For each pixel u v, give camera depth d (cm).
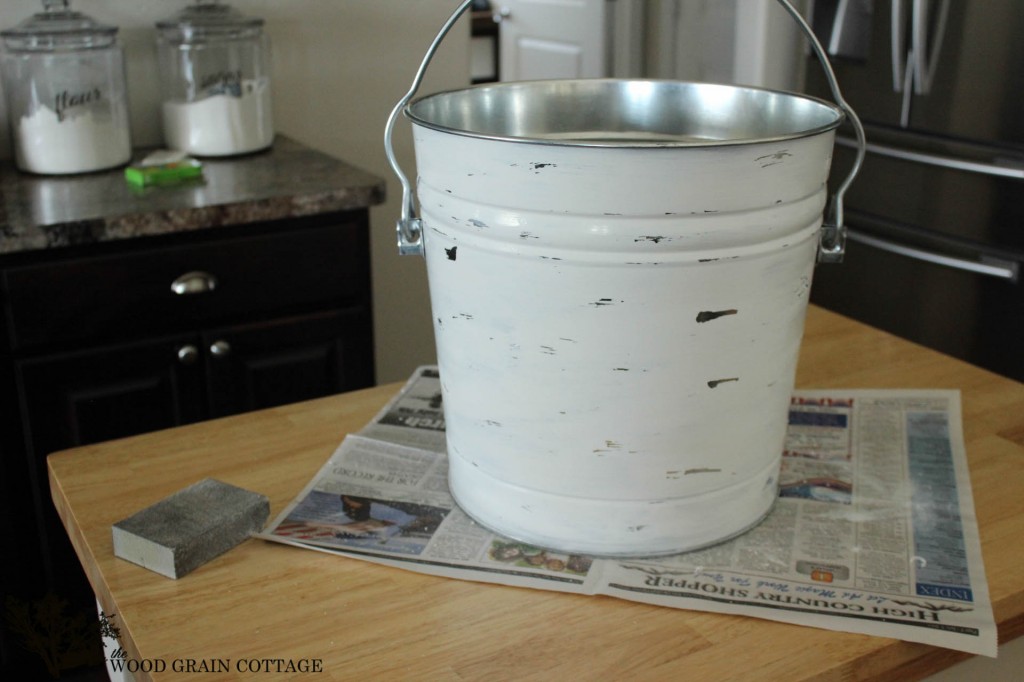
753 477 81
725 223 68
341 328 173
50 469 94
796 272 75
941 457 95
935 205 231
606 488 77
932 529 83
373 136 227
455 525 84
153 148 197
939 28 218
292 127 218
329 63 217
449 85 233
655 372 72
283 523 84
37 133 170
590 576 76
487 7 407
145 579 77
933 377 113
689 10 320
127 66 196
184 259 156
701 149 65
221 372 164
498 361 75
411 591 75
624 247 68
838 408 106
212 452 97
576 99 94
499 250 71
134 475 92
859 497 88
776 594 74
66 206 153
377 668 67
